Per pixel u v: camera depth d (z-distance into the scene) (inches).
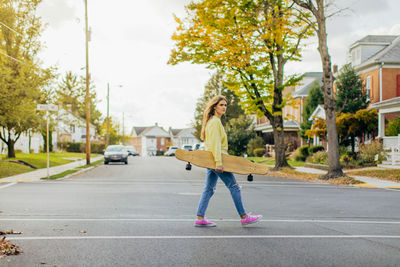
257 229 243.4
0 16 962.1
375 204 378.0
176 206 346.6
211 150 238.5
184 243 205.0
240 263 169.6
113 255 181.0
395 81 1146.0
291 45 877.2
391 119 1095.6
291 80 871.1
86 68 1129.4
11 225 251.0
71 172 786.2
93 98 2047.2
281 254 184.5
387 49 1196.5
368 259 177.5
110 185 554.3
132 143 5620.1
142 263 169.0
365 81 1225.4
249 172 241.8
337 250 193.2
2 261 169.6
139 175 772.6
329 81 693.9
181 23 832.9
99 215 294.0
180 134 5073.8
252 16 813.2
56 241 208.1
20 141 1579.7
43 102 1061.8
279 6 813.2
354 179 644.7
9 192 447.8
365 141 1160.8
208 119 246.5
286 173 833.5
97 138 3848.4
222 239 214.7
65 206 339.9
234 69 863.1
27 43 1005.2
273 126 911.0
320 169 960.3
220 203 366.3
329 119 695.1
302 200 402.3
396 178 675.4
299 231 239.0
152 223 262.1
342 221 279.1
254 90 889.5
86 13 1126.4
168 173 837.8
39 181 612.7
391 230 247.1
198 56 834.2
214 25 825.5
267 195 444.1
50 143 2016.5
